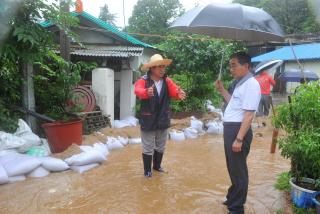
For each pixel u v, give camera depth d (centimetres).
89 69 877
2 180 447
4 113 579
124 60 955
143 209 392
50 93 707
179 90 495
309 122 383
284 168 553
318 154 359
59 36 787
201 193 441
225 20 353
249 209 389
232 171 350
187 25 367
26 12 546
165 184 472
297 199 383
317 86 402
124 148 680
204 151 666
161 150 516
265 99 949
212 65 1017
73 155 530
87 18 964
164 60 469
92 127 732
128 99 959
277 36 382
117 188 454
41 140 597
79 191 441
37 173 488
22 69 622
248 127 328
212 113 984
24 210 383
